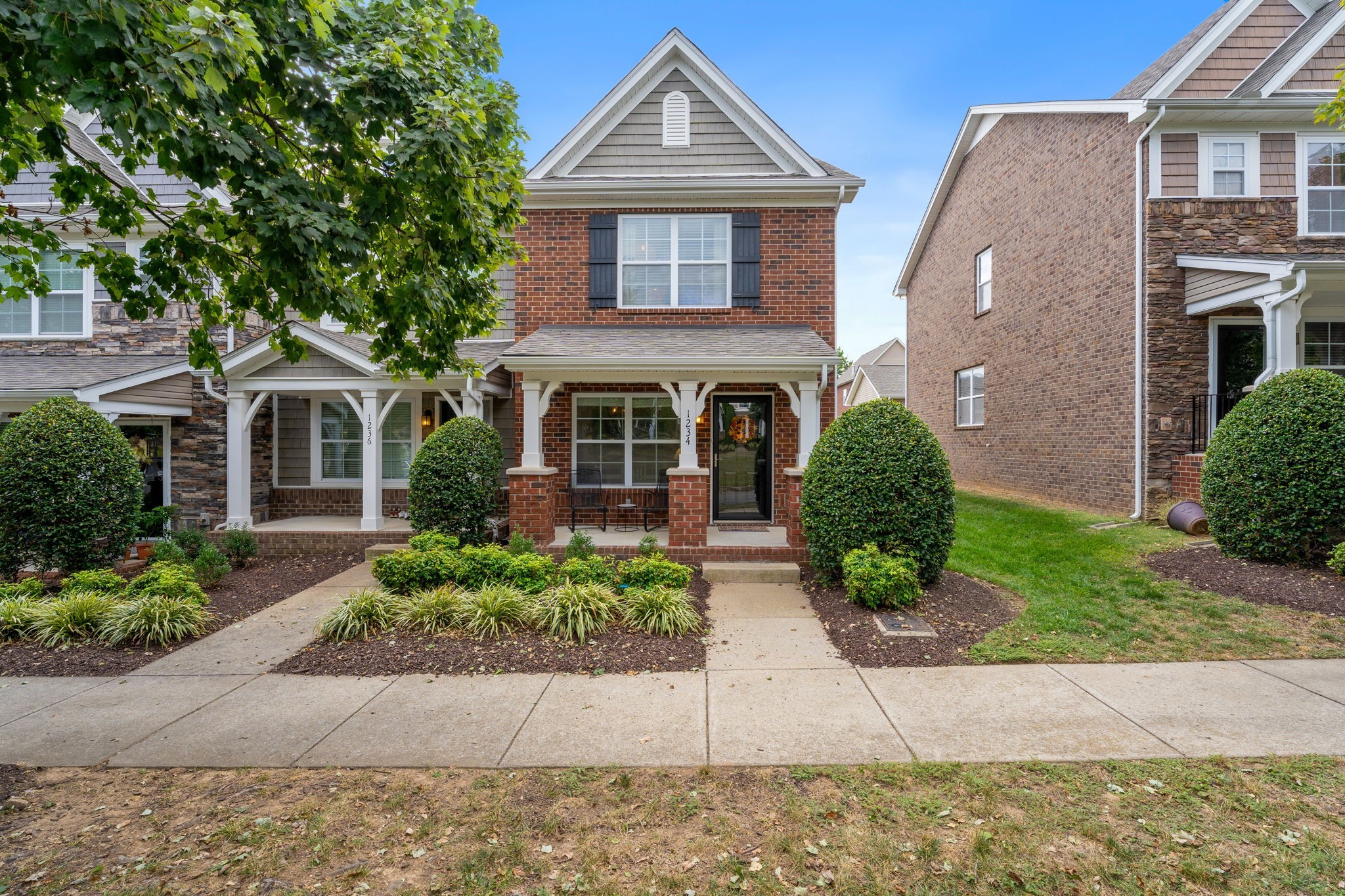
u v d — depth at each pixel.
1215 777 3.27
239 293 4.32
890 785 3.28
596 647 5.43
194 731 4.01
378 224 4.14
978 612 6.02
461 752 3.70
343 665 5.14
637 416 10.40
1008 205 13.75
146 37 2.88
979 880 2.57
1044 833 2.85
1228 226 9.64
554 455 10.29
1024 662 4.98
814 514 7.00
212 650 5.57
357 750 3.75
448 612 5.92
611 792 3.25
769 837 2.88
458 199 4.36
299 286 3.89
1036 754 3.57
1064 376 11.79
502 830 2.95
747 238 10.15
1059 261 11.92
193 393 10.59
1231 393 9.54
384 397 10.07
